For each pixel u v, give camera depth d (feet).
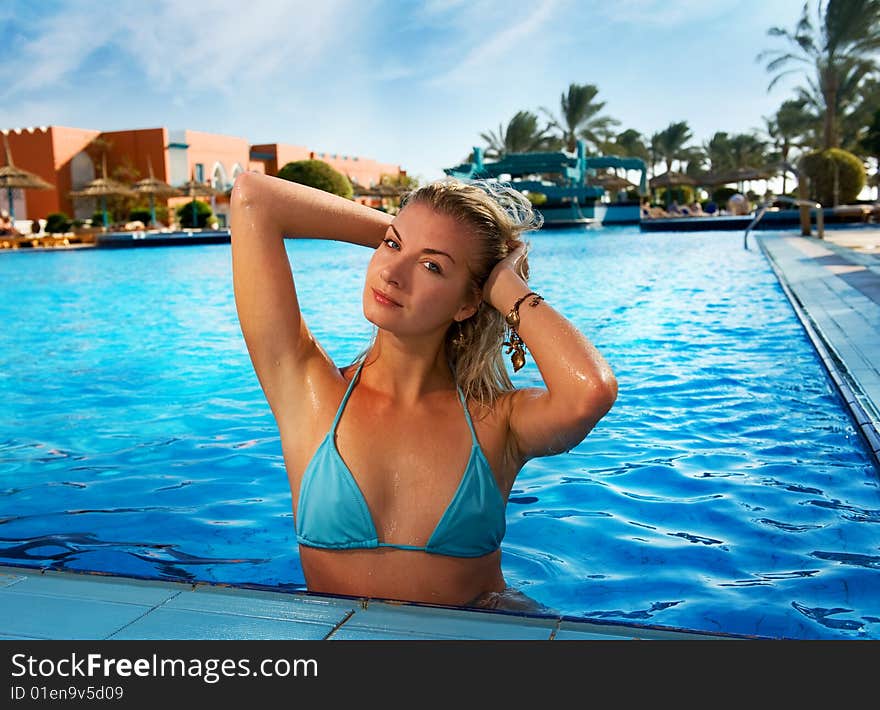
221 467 12.45
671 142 203.72
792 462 12.09
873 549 8.82
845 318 24.62
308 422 5.81
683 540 9.21
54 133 132.46
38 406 16.74
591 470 11.94
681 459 12.35
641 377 18.30
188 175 141.69
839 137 136.77
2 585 5.41
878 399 14.71
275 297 5.78
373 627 4.82
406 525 5.61
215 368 20.89
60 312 33.86
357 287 42.39
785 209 109.40
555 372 5.46
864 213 92.99
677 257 57.16
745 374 18.42
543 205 135.64
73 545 9.38
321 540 5.68
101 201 130.93
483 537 5.77
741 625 7.03
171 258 74.13
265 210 5.83
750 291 34.83
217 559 8.94
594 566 8.50
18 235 101.45
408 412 5.80
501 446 5.87
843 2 114.73
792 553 8.75
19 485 11.69
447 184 5.69
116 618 4.91
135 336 26.76
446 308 5.59
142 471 12.30
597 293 35.88
